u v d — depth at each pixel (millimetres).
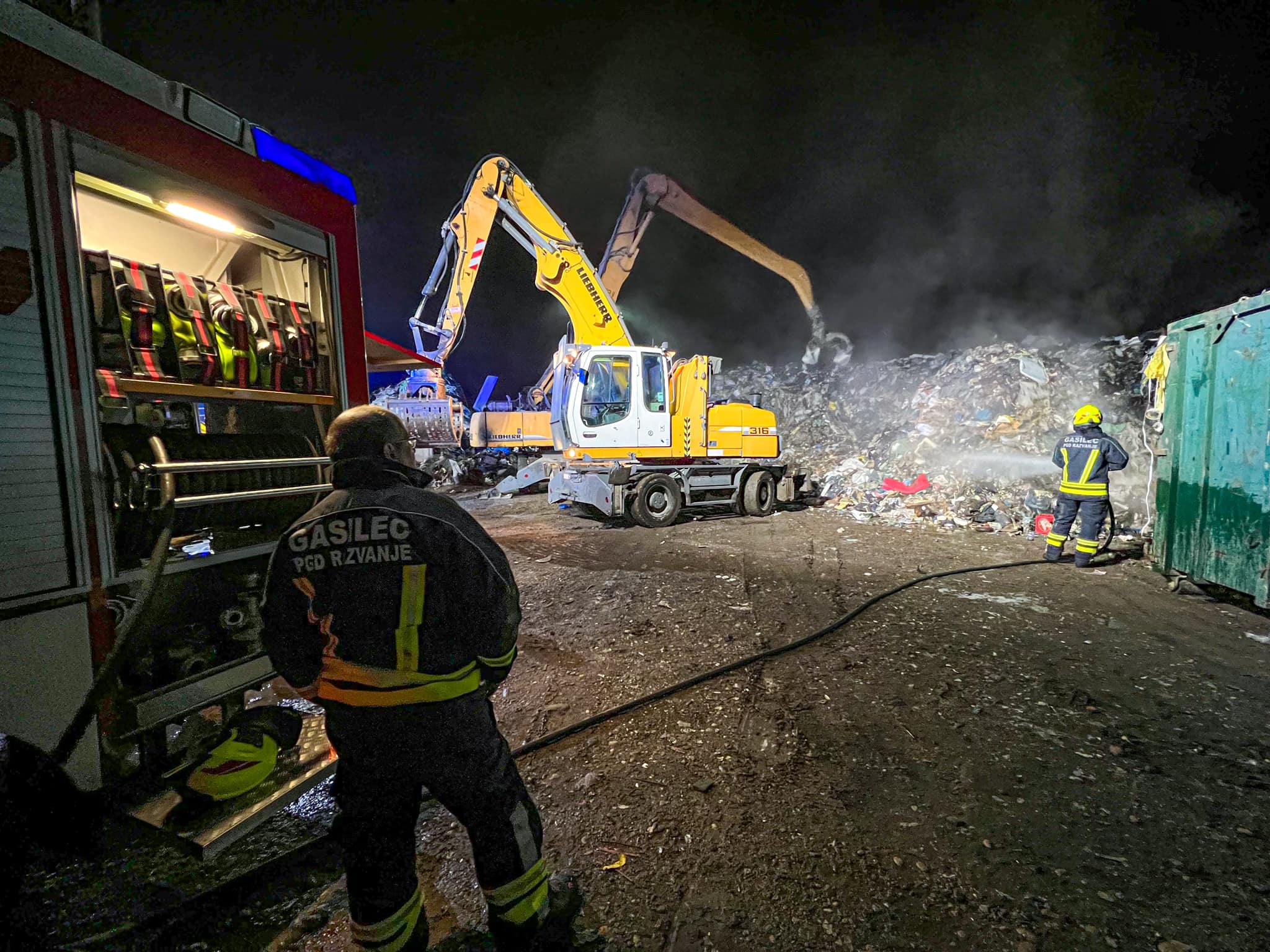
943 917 1964
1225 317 5195
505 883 1642
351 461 1666
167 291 2543
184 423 2635
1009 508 9172
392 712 1528
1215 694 3584
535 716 3375
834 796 2625
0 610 1908
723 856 2262
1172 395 5934
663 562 6898
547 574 6395
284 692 3508
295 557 1548
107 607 2230
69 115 2080
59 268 2059
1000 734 3133
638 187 13555
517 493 14297
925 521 9453
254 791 2359
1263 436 4793
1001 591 5727
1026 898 2043
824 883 2117
